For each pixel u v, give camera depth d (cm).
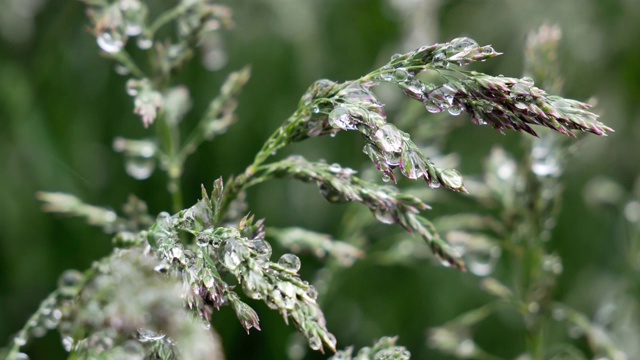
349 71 43
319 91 21
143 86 25
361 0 44
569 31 47
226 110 27
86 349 20
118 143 27
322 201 42
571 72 46
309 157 42
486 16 47
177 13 26
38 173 41
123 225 26
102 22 26
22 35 44
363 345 41
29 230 41
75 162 42
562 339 40
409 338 41
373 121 20
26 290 41
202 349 19
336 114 20
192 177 41
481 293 42
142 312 20
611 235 44
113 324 20
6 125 42
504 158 29
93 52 43
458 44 20
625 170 47
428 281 42
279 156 42
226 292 20
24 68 43
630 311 38
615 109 47
